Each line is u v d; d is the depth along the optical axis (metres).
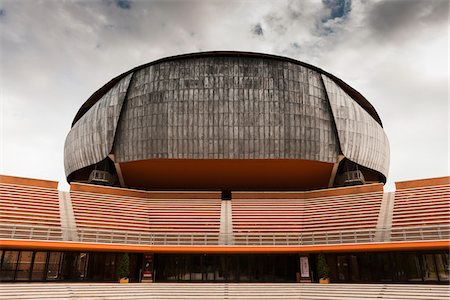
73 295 20.95
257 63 37.31
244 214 32.78
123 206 33.19
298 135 35.62
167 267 28.03
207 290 23.62
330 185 39.62
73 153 41.03
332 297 21.75
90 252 26.48
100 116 38.19
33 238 23.30
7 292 19.73
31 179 32.19
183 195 36.22
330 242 26.30
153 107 36.41
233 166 37.16
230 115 35.69
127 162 36.81
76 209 30.44
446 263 23.16
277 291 23.41
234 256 28.20
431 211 27.14
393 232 24.45
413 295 20.14
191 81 36.62
